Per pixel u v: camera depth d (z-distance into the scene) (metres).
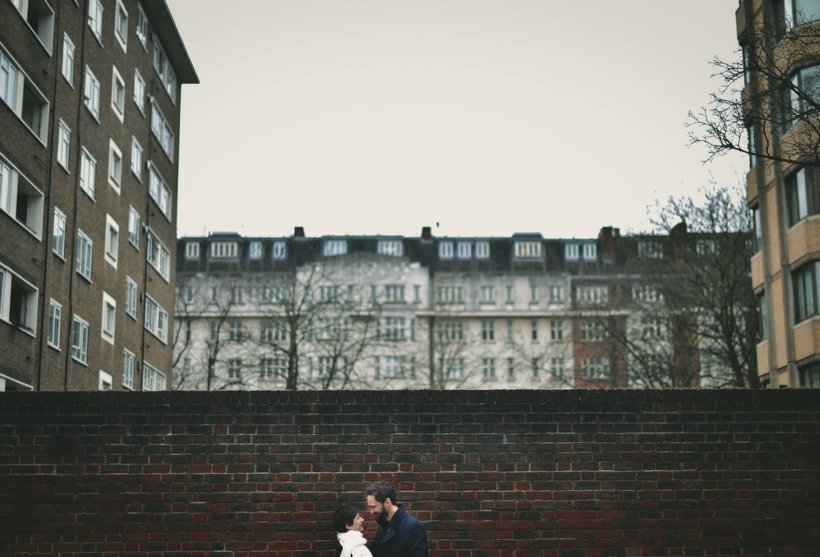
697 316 43.09
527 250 94.31
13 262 27.50
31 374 28.83
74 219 33.06
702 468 11.59
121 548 11.27
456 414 11.59
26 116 30.11
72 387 32.62
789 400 11.75
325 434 11.52
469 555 11.33
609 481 11.53
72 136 32.84
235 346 76.56
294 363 50.56
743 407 11.73
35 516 11.34
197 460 11.44
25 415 11.52
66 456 11.45
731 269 42.22
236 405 11.55
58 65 31.33
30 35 28.69
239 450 11.46
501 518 11.41
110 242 37.66
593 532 11.42
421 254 95.06
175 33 45.53
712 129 16.39
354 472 11.44
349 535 9.91
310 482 11.41
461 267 93.81
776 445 11.66
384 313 87.25
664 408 11.70
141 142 42.34
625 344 46.00
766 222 32.22
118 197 38.62
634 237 44.78
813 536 11.52
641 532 11.45
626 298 50.88
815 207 29.02
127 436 11.49
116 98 38.56
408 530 9.86
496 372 89.25
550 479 11.50
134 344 41.00
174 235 48.69
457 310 89.94
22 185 28.86
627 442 11.62
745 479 11.59
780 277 31.08
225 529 11.31
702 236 42.16
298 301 64.75
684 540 11.45
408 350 86.44
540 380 88.88
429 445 11.52
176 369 73.38
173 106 48.69
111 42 37.62
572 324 62.22
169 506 11.35
